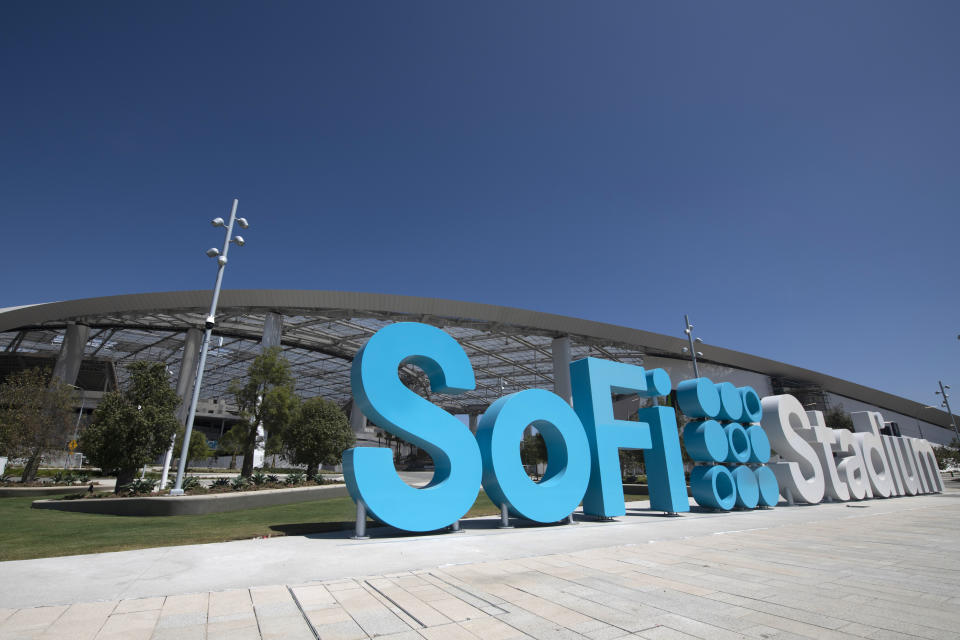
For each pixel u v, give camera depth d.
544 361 59.53
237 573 6.59
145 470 37.38
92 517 13.70
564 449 12.30
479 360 59.84
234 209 17.64
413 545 8.85
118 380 66.31
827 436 18.72
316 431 25.88
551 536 9.95
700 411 14.98
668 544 8.98
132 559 7.52
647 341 50.12
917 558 7.55
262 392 27.36
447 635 4.23
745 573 6.57
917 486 21.62
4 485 22.67
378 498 9.45
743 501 14.98
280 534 10.27
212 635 4.23
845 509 15.43
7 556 7.88
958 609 4.88
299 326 47.09
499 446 11.02
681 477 14.09
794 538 9.68
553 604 5.14
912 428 56.47
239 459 54.84
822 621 4.55
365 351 9.73
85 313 40.12
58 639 4.11
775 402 17.41
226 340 53.16
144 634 4.25
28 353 47.56
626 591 5.66
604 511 12.26
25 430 23.12
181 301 39.88
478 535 10.04
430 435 10.23
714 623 4.50
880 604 5.08
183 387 44.19
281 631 4.33
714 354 51.75
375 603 5.20
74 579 6.23
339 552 8.12
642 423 13.88
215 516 13.78
